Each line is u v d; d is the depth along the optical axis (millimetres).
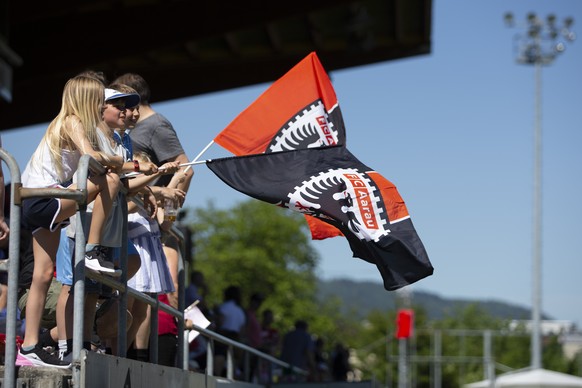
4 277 10820
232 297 21328
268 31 33875
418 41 36281
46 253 8789
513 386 64375
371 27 34875
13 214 7289
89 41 30625
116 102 9742
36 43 30594
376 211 10672
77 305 7605
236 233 116125
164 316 13367
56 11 27734
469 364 133000
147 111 12070
